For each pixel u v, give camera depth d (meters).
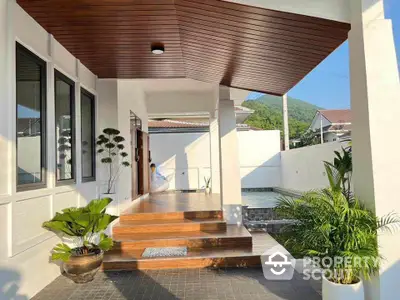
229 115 6.83
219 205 7.71
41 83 4.27
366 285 3.08
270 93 7.39
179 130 14.00
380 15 3.03
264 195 12.77
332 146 8.88
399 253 2.89
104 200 4.65
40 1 3.56
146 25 4.19
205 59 5.39
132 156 8.37
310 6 3.29
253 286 4.16
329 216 2.99
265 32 4.07
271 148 14.56
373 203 2.93
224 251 5.27
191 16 3.89
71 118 5.23
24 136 3.84
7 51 3.43
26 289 3.64
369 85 2.98
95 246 4.53
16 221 3.51
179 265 4.94
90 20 4.04
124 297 3.85
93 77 6.26
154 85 9.11
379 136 2.95
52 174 4.36
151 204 8.12
